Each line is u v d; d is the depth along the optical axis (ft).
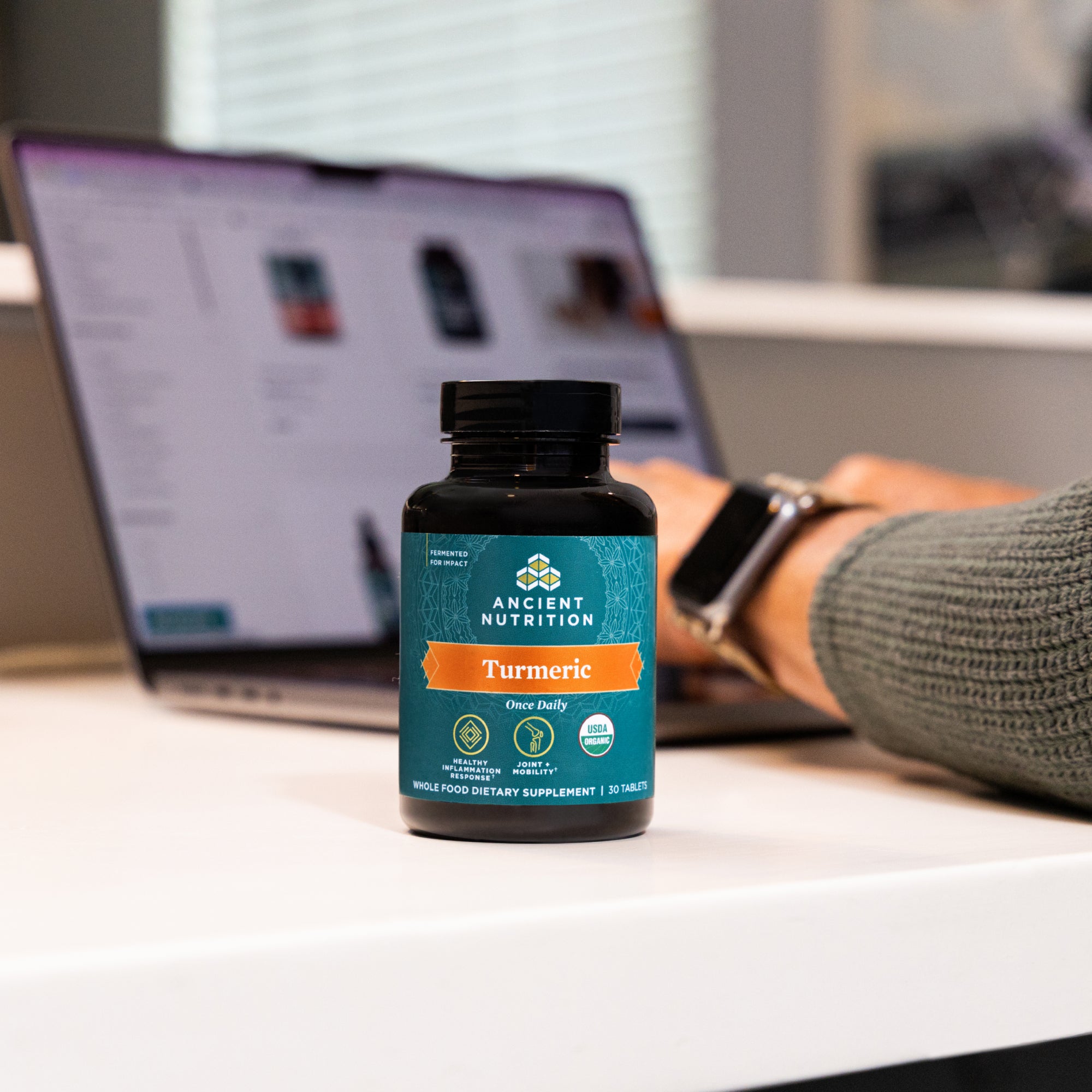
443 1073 1.86
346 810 2.22
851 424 4.88
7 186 3.09
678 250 11.10
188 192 3.29
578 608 2.10
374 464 3.34
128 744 2.60
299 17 12.98
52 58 12.40
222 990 1.81
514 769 2.09
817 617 2.43
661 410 3.78
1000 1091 2.02
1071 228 8.11
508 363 3.60
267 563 3.13
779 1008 1.94
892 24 8.52
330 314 3.39
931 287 8.50
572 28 11.69
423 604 2.12
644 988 1.90
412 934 1.85
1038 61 8.04
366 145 12.91
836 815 2.23
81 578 3.94
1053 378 5.24
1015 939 2.01
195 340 3.19
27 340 3.82
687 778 2.43
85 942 1.82
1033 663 2.19
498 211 3.73
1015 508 2.30
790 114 9.36
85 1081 1.79
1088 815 2.23
